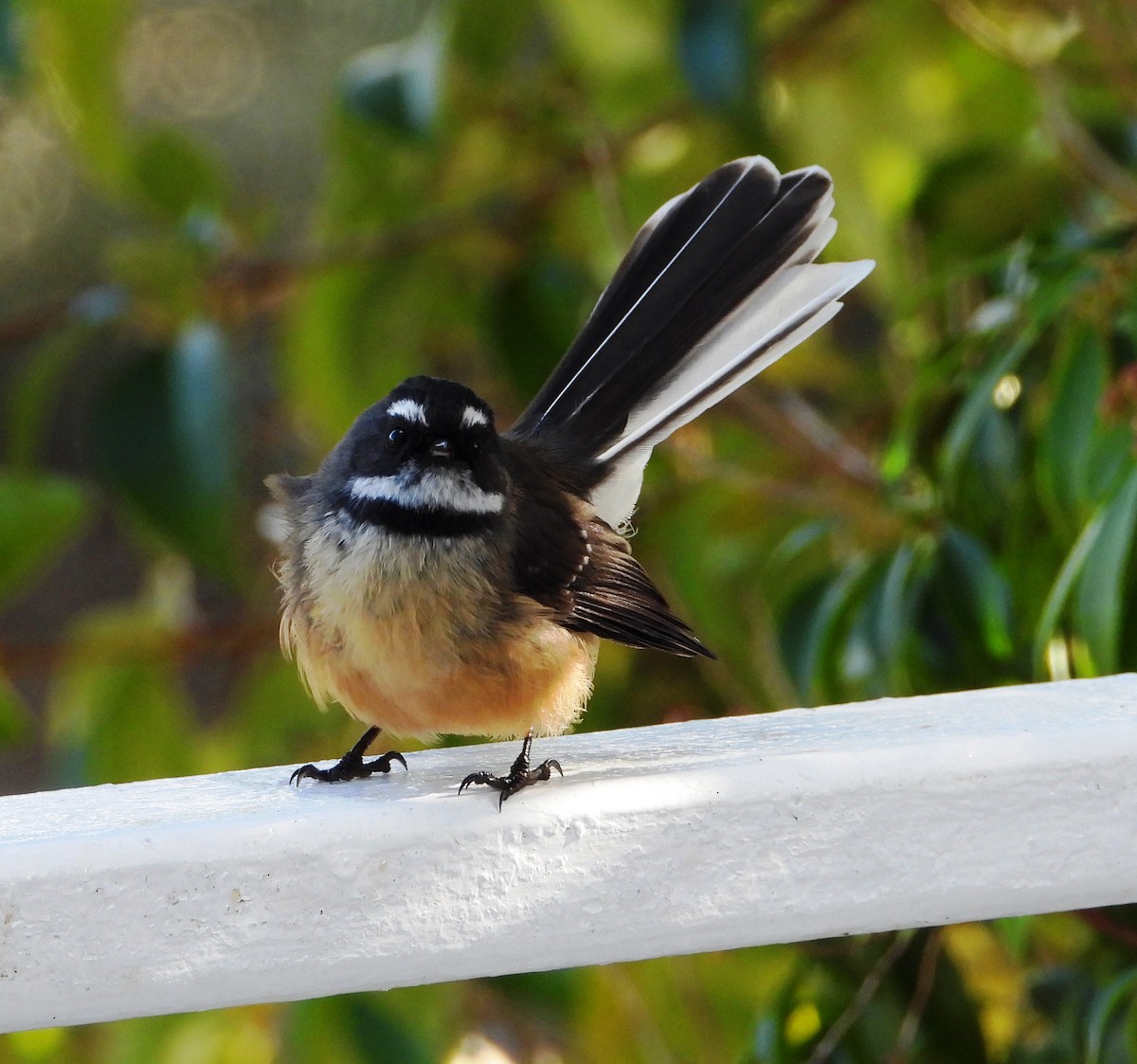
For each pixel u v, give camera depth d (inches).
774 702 416.8
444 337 472.1
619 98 438.0
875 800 231.1
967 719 259.8
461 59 424.5
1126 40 413.7
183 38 994.1
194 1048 402.6
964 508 349.1
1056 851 235.6
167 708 451.2
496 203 446.9
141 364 399.9
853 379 464.8
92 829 225.9
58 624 976.3
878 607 336.2
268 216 441.7
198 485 393.1
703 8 378.3
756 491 436.8
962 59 438.9
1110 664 282.4
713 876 229.9
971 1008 331.0
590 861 227.8
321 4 983.6
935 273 405.1
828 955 330.6
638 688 445.7
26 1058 400.8
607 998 406.9
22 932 215.0
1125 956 330.0
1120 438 301.9
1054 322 346.0
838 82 443.8
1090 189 395.5
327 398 448.5
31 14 398.9
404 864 224.2
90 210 1019.9
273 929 221.8
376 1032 375.6
